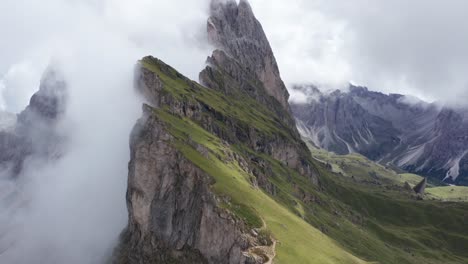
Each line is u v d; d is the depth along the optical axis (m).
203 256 180.50
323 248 189.25
